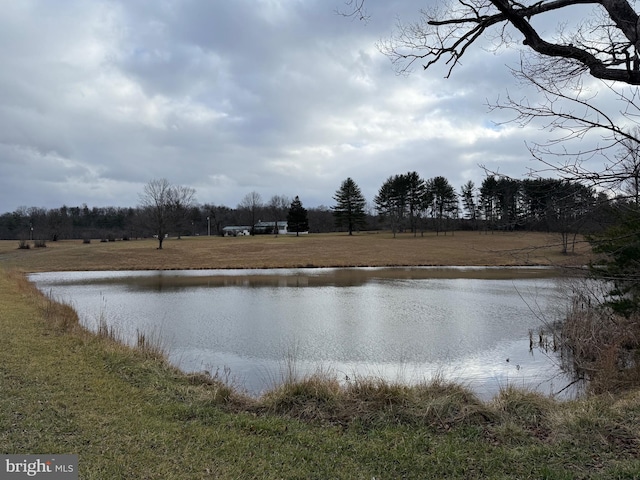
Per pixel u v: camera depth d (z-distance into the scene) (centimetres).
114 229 10681
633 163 361
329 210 11819
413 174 8812
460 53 416
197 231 11919
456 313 1883
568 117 375
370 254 5409
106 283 3184
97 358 779
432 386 596
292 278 3469
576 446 426
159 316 1811
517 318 1764
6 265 4481
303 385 596
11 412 501
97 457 403
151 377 687
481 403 543
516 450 424
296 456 420
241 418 516
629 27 321
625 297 1095
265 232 11081
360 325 1625
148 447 430
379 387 581
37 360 736
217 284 3083
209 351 1241
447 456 416
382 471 393
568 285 1673
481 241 6450
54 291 2702
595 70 350
